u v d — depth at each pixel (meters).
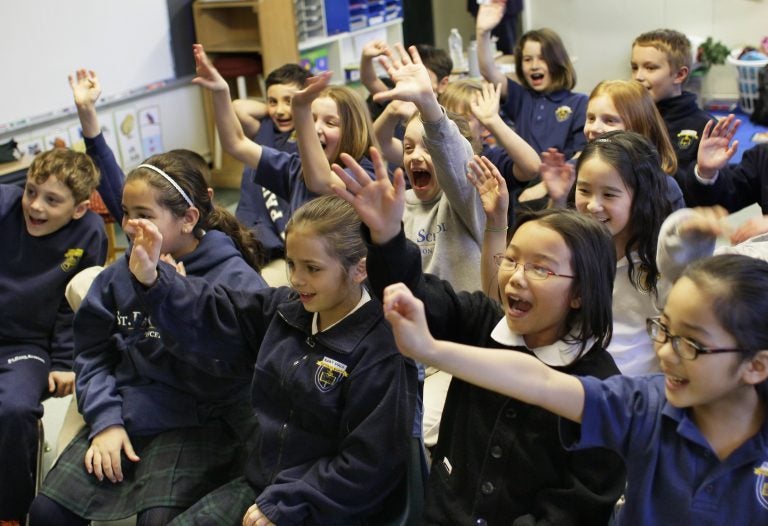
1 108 4.15
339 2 5.49
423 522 1.48
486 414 1.43
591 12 5.82
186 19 5.19
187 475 1.81
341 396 1.60
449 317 1.55
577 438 1.26
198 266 2.03
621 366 1.81
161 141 5.16
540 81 3.98
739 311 1.03
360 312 1.61
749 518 1.09
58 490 1.80
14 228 2.38
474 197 2.08
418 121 2.30
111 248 3.74
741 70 5.23
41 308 2.38
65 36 4.43
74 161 2.38
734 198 2.48
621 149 1.85
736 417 1.11
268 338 1.70
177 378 1.90
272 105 3.54
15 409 2.15
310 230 1.55
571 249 1.36
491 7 3.93
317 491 1.56
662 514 1.14
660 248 1.75
